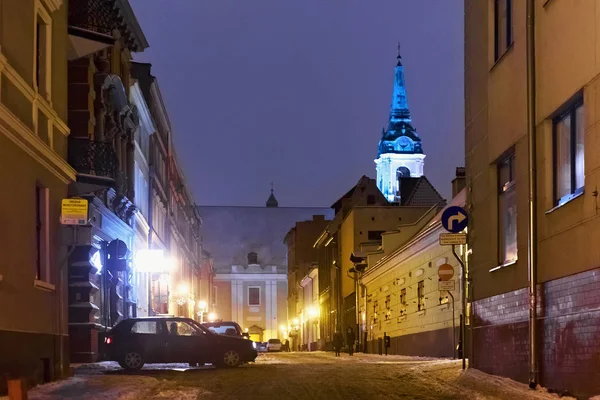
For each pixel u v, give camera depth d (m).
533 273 14.17
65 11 18.77
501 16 17.12
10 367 14.00
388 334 41.72
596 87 11.72
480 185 18.33
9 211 14.13
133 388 15.48
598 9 11.66
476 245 18.62
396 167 146.12
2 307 13.70
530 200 14.31
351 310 56.19
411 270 36.09
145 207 40.62
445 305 29.52
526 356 14.78
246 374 20.94
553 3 13.57
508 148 16.12
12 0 14.57
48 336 16.55
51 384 15.89
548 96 13.80
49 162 16.62
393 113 150.25
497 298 16.80
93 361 24.72
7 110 13.42
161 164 48.47
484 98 18.05
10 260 14.18
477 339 18.36
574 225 12.55
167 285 47.91
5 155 13.95
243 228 125.44
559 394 12.85
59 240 17.59
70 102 24.78
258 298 115.94
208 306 98.19
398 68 152.25
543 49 14.09
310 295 81.69
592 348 11.73
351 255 52.16
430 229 30.03
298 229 92.75
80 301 24.59
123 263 28.80
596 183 11.70
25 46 15.41
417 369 21.11
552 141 13.99
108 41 23.56
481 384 15.16
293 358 38.25
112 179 23.89
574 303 12.48
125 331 22.84
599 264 11.54
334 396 14.62
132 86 33.28
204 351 23.59
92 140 24.06
